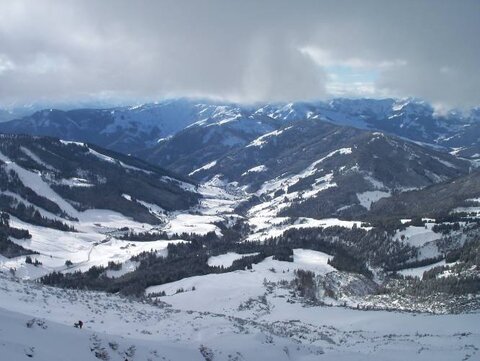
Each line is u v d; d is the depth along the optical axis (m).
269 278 135.62
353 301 126.81
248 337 55.78
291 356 54.56
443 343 73.12
